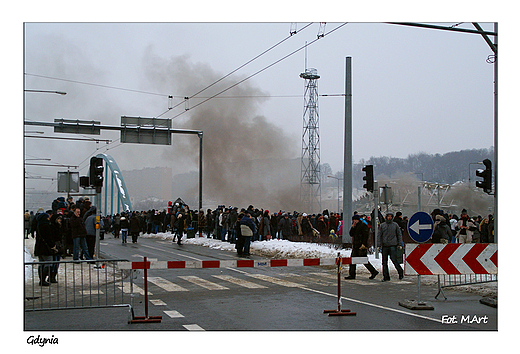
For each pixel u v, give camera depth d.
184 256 18.30
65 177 16.67
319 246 18.78
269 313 8.02
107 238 32.97
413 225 9.33
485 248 9.09
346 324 7.24
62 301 9.21
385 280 12.18
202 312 8.11
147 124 28.27
